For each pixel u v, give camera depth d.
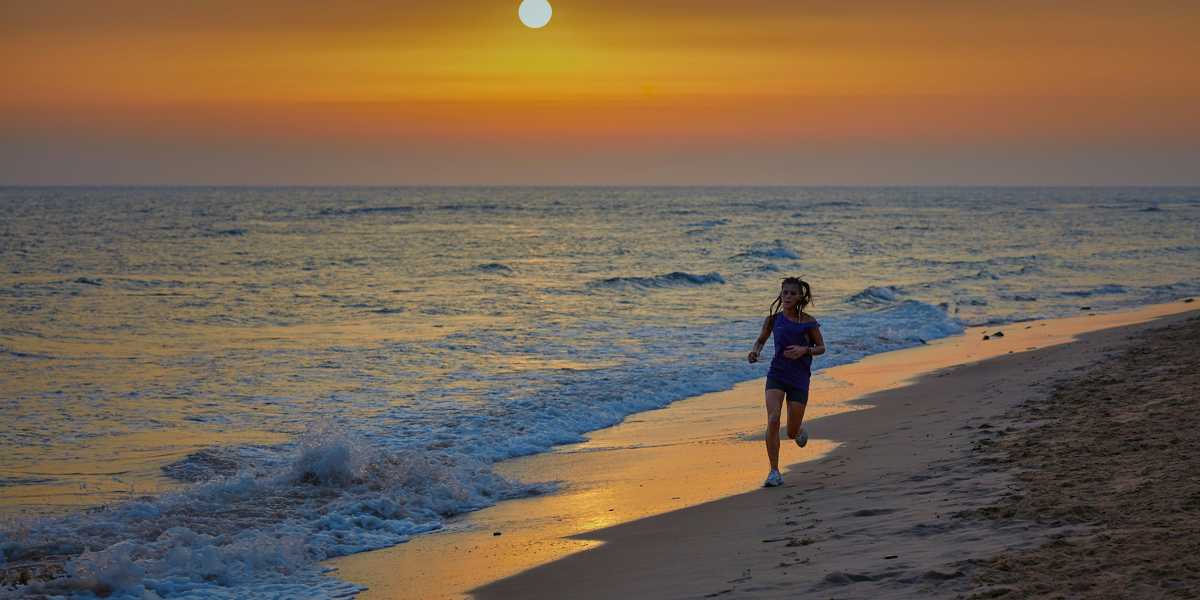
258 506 8.99
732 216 106.75
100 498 9.71
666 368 17.92
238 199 172.25
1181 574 4.93
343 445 10.11
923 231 74.88
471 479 10.01
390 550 7.79
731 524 7.62
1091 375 13.52
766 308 28.59
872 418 12.48
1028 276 39.53
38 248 52.47
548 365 18.50
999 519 6.52
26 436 12.62
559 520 8.42
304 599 6.54
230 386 16.39
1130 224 85.56
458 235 69.69
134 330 23.53
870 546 6.34
